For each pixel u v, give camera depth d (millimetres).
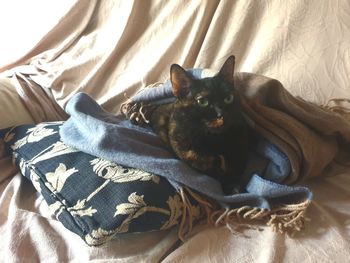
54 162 960
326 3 1043
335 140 1060
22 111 1251
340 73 1040
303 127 965
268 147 946
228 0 1143
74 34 1383
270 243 794
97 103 1181
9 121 1208
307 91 1074
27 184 1046
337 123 986
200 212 900
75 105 1073
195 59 1204
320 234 811
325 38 1049
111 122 1102
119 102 1260
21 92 1265
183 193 868
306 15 1063
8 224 878
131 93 1248
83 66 1311
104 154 928
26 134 1105
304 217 844
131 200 824
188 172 893
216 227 871
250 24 1135
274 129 943
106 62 1278
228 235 837
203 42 1180
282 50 1090
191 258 781
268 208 854
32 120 1270
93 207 835
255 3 1117
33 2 1453
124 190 843
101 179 887
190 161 947
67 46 1387
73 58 1350
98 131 967
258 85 971
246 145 967
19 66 1445
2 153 1113
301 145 932
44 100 1302
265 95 979
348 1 1020
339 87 1043
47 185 923
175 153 974
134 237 852
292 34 1078
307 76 1067
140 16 1276
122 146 930
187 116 941
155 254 808
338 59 1039
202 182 882
